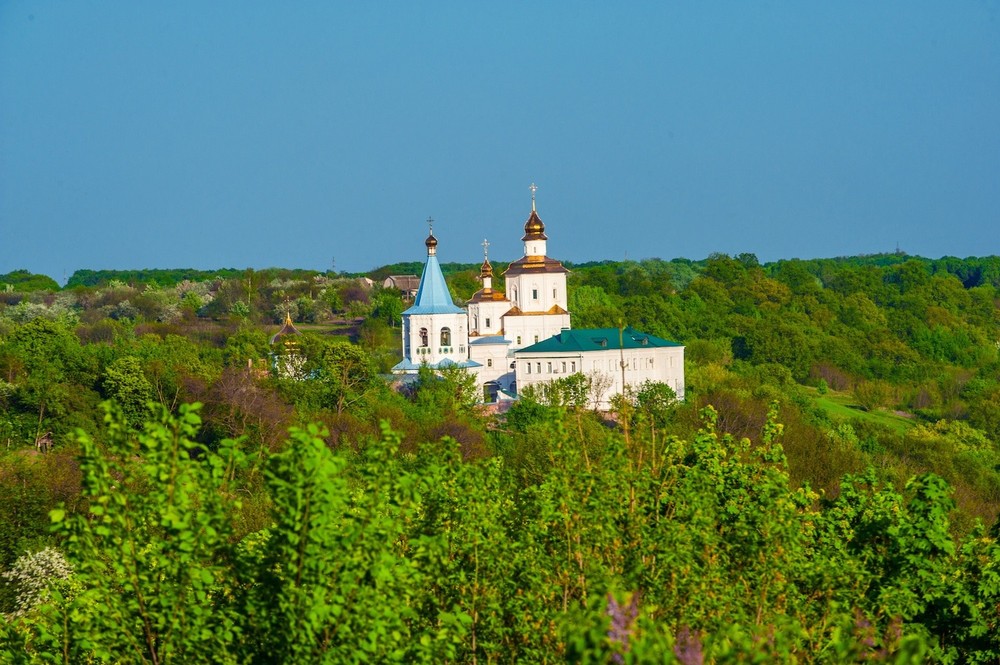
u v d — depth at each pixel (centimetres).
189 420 4809
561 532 5703
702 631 4991
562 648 5050
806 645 5275
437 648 4834
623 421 6431
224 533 4803
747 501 6356
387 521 4772
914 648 3825
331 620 4566
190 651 4750
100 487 4756
